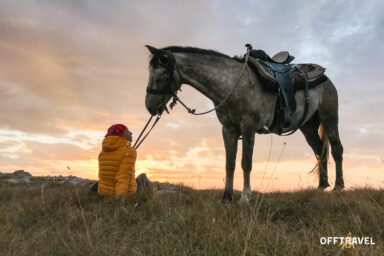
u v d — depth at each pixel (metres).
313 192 5.92
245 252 2.92
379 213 4.16
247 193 5.16
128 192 5.66
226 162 5.68
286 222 4.49
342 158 7.17
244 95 5.33
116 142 5.59
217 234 3.40
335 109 7.16
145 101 5.48
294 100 5.69
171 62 5.24
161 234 3.55
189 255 3.07
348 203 4.56
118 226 4.09
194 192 6.91
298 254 3.09
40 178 10.86
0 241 3.58
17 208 5.29
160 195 5.57
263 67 5.69
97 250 3.22
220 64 5.44
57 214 4.84
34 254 3.24
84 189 6.53
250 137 5.38
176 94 5.49
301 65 6.91
